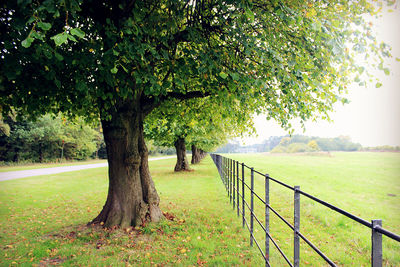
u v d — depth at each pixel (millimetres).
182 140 21359
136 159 5914
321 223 6504
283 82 4680
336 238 5449
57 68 4371
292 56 4684
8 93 4859
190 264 4117
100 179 17734
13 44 3725
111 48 3633
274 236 5539
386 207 8039
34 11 2658
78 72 4094
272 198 9781
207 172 20500
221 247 4844
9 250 4793
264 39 4664
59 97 5406
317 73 4781
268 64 4605
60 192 12016
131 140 5891
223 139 22062
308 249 4863
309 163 34562
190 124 8211
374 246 1346
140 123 6320
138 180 6066
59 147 47875
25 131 40969
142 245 4879
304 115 5582
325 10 4688
